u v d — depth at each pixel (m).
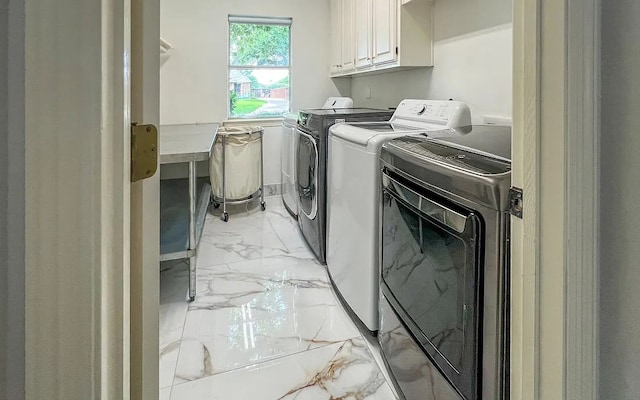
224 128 4.38
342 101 4.23
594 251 0.74
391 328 1.67
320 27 4.74
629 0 0.71
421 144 1.56
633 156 0.71
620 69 0.72
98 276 0.51
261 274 2.80
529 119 0.80
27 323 0.49
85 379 0.50
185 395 1.61
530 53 0.79
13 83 0.48
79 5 0.48
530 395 0.82
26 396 0.49
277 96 4.77
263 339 2.01
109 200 0.53
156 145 0.66
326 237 2.90
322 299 2.43
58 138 0.48
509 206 0.97
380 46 3.34
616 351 0.75
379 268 1.86
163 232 2.57
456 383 1.18
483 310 1.07
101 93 0.50
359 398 1.59
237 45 4.59
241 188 4.23
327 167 2.80
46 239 0.48
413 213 1.43
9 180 0.48
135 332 0.68
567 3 0.72
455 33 2.83
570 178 0.73
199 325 2.14
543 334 0.79
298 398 1.59
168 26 4.28
